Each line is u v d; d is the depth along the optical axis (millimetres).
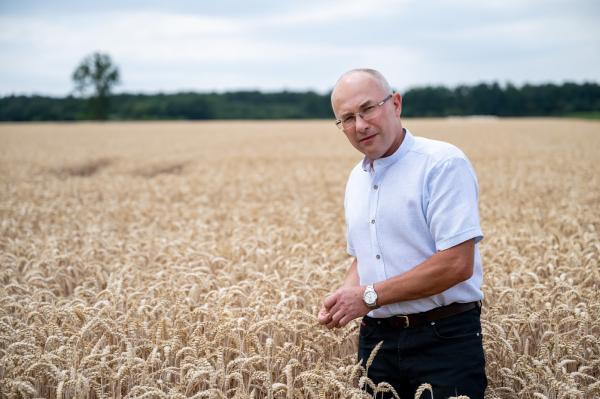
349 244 3594
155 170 20109
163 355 3814
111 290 4852
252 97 106688
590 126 46469
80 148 28938
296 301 4543
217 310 4172
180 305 4242
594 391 3479
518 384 3656
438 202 2938
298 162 20625
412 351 3193
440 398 3094
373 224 3207
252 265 6000
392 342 3285
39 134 43188
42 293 4926
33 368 3301
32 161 22344
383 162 3156
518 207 10242
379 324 3348
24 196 12719
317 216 9320
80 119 90562
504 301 4652
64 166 21375
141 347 3705
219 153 24844
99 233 8242
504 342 3510
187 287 5012
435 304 3107
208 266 6086
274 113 96250
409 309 3156
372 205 3215
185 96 104438
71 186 14633
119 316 4297
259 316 4105
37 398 3158
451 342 3111
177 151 26531
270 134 39875
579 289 4746
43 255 6379
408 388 3383
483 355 3174
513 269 5465
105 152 26547
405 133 3164
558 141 28781
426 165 3020
